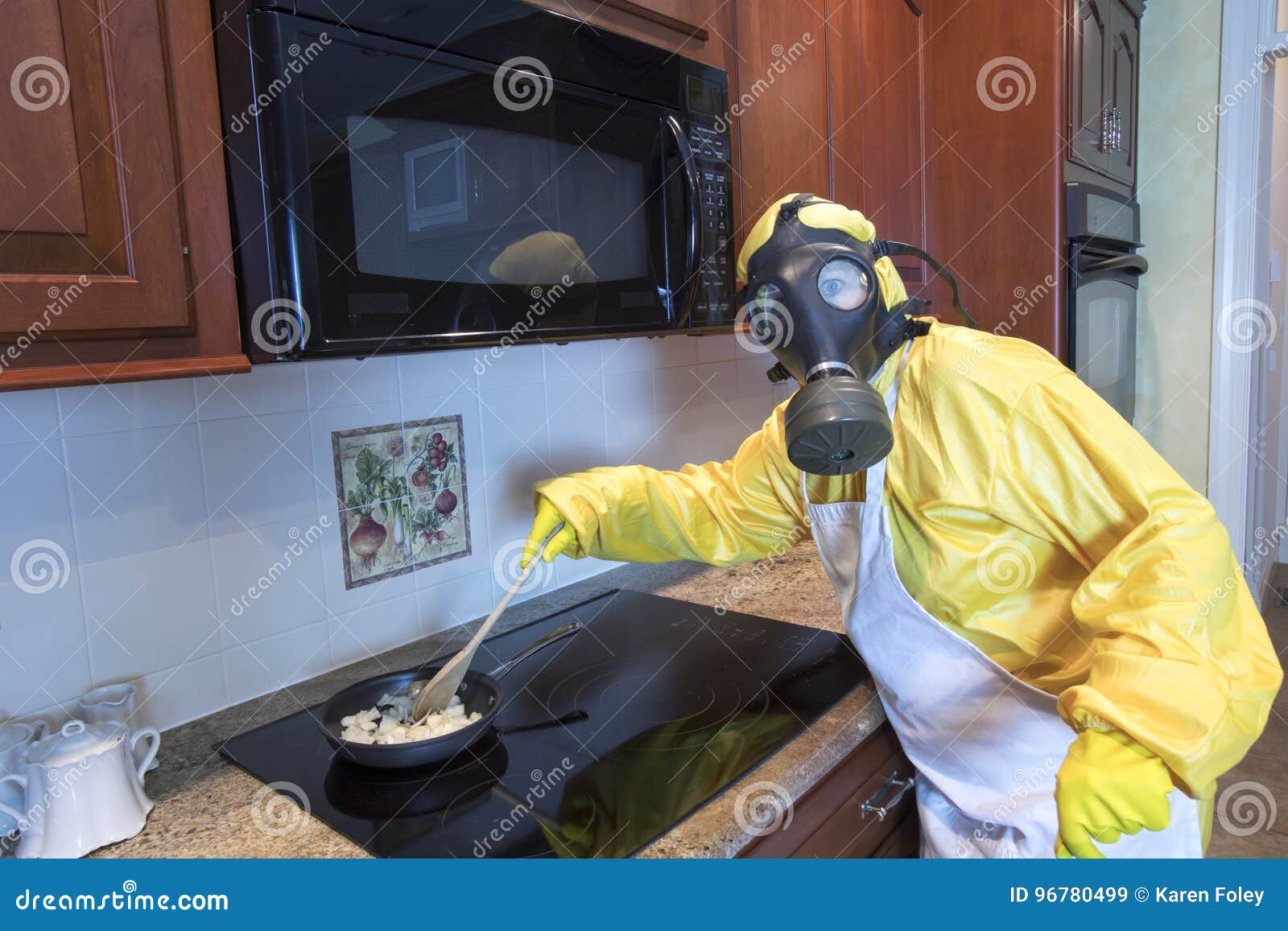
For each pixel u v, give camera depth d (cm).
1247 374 249
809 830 95
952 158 201
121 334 67
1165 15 247
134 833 83
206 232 72
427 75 80
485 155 86
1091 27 202
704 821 81
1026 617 92
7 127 60
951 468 87
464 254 86
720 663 118
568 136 94
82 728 83
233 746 99
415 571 129
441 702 101
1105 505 80
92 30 64
